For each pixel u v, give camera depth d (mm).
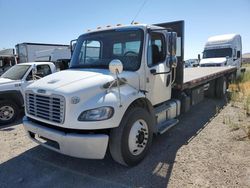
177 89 5906
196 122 6711
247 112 7273
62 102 3553
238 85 12062
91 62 4863
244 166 4051
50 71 8523
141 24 4664
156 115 4895
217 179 3691
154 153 4664
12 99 7453
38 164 4395
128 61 4508
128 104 3857
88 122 3480
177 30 5648
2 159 4641
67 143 3551
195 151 4715
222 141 5180
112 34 4770
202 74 8891
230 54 17156
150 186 3570
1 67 23656
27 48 21234
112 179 3795
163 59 5070
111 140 3822
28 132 4242
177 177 3791
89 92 3656
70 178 3877
